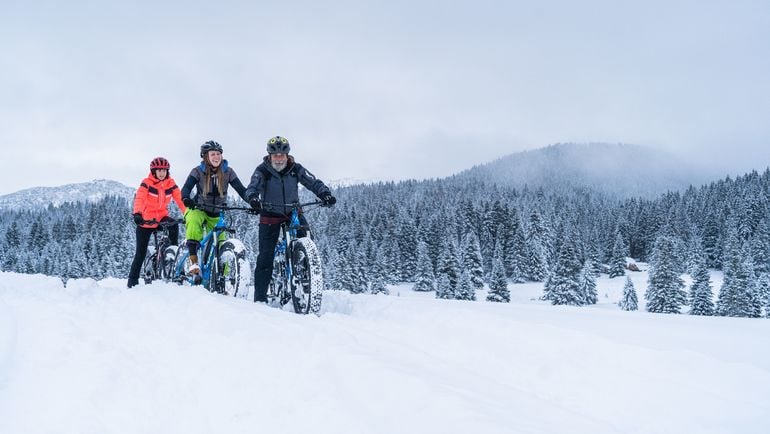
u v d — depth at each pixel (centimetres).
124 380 331
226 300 569
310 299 545
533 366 388
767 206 11069
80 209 18212
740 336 467
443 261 6425
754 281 5941
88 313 545
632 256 12250
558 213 13400
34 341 420
